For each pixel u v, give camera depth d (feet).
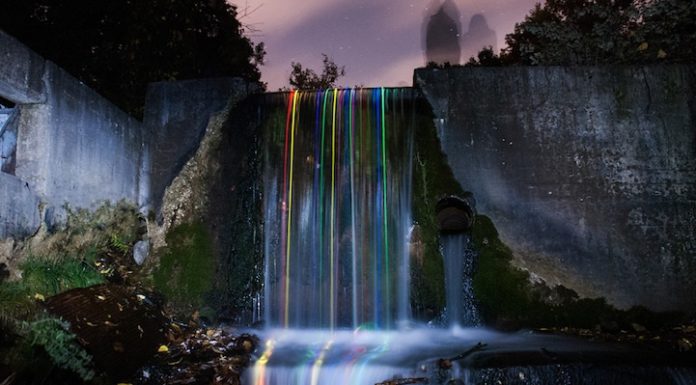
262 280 26.27
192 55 36.47
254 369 18.79
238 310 25.79
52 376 15.31
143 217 27.37
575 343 21.44
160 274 25.82
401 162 27.14
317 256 26.48
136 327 18.97
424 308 25.68
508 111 27.40
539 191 26.61
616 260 25.81
